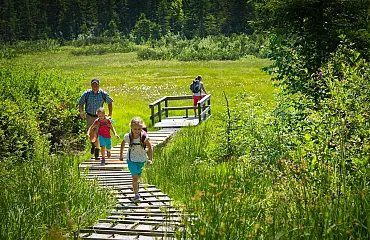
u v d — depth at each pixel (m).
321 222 5.93
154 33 162.38
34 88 20.36
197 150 16.88
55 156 12.24
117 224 8.37
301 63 15.95
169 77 60.19
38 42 152.88
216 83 48.59
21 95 18.56
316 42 15.84
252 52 97.94
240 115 16.38
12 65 21.45
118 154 16.38
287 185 7.66
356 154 8.22
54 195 8.97
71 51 125.75
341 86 10.12
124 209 9.63
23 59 104.44
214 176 11.01
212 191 7.91
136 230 7.87
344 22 15.95
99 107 15.93
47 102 18.91
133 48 125.81
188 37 158.75
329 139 8.98
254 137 14.95
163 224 7.96
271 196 7.47
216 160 15.31
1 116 14.95
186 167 13.45
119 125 24.45
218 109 29.72
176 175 12.46
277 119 14.45
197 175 11.56
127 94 42.03
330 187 6.98
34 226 7.66
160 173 13.03
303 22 16.16
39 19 175.62
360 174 7.61
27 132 14.91
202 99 25.20
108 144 15.05
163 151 17.02
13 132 14.57
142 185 11.85
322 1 15.62
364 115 9.13
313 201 6.52
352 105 9.52
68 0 179.00
